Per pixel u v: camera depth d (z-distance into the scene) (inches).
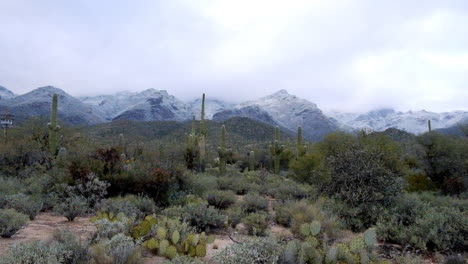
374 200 356.2
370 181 362.0
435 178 751.1
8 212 243.6
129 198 375.6
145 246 209.0
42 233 244.1
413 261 227.9
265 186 672.4
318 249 202.5
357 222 337.7
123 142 942.4
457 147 722.8
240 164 1450.5
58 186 390.3
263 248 179.5
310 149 905.5
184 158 874.8
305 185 677.3
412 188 683.4
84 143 892.6
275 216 374.3
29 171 598.2
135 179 430.6
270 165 1353.3
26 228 259.1
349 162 392.5
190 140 983.6
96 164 434.3
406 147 813.9
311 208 325.4
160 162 497.4
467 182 655.1
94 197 376.2
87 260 163.8
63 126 967.0
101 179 422.3
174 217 295.0
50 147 751.1
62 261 157.4
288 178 970.7
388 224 311.1
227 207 441.1
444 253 262.7
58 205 337.1
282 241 229.8
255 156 1546.5
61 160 459.5
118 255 167.0
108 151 466.0
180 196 424.8
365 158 395.5
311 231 217.9
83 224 292.2
